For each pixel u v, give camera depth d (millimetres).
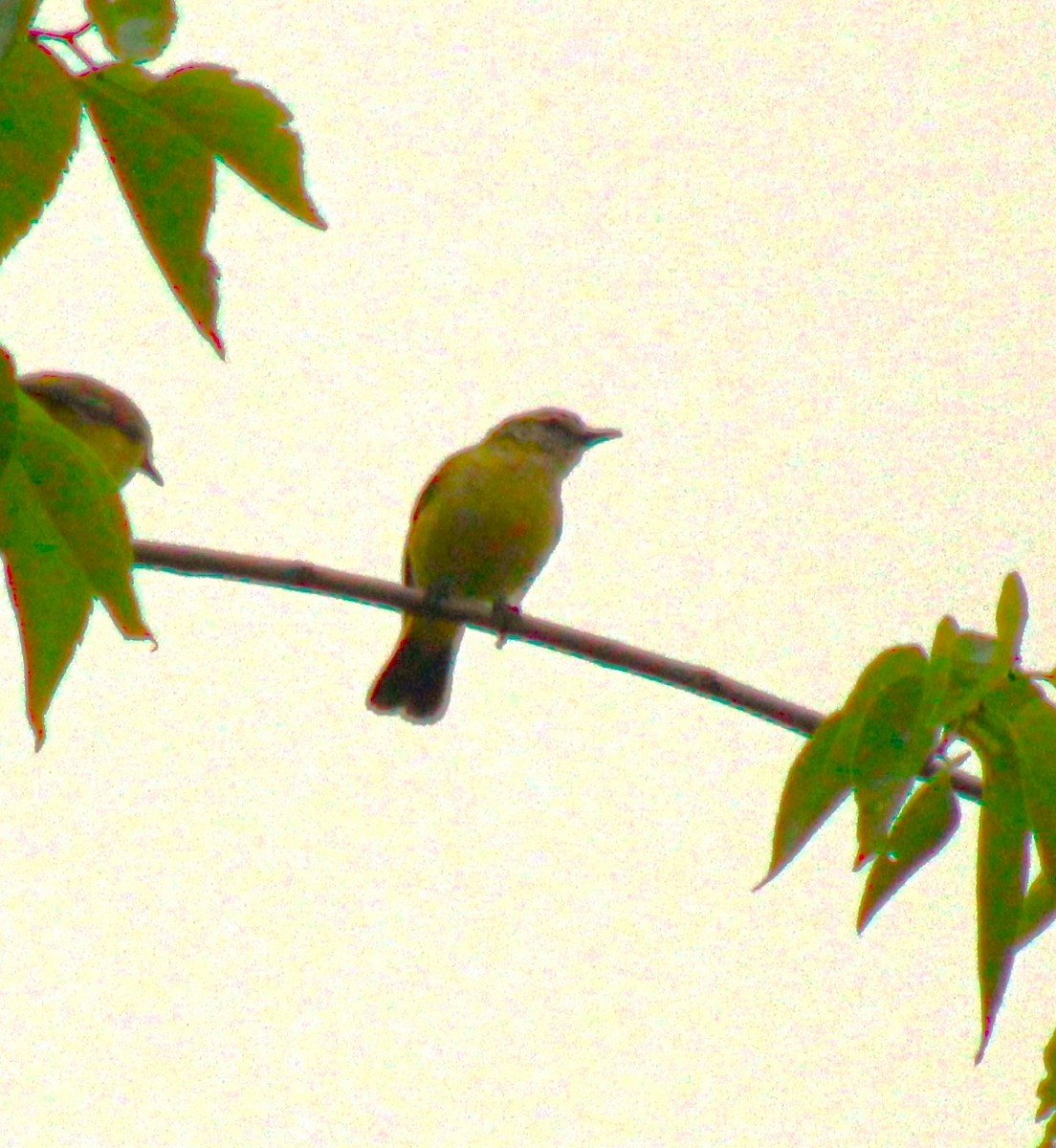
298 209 4680
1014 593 5316
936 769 5816
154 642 4555
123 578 4496
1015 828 5379
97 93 4418
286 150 4590
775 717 8570
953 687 5359
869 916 5602
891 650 5379
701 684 8641
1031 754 5359
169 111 4496
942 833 5496
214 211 4652
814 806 5410
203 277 4723
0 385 4109
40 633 4500
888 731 5375
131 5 4402
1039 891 6051
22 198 4234
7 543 4449
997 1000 5371
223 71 4473
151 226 4660
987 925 5418
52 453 4426
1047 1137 6371
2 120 4238
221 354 4789
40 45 4250
